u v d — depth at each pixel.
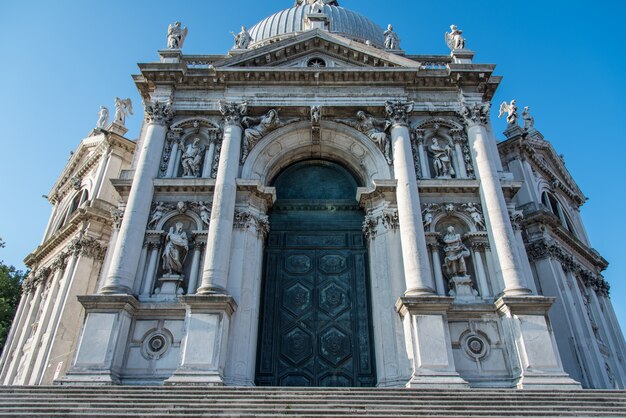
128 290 16.52
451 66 21.72
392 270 17.61
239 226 18.47
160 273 17.72
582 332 24.20
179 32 23.69
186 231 18.59
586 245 32.72
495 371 15.56
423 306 15.82
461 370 15.59
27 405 11.12
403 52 24.09
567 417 11.02
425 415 10.91
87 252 25.39
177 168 20.19
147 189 18.89
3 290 40.59
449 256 17.89
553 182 32.44
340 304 18.44
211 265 16.73
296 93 21.56
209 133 20.91
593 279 30.88
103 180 27.41
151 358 15.69
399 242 18.17
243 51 23.61
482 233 18.22
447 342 15.30
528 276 17.91
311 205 20.84
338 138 21.42
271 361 17.11
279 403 11.67
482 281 17.38
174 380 14.22
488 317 16.50
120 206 19.41
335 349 17.42
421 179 19.58
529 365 14.80
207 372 14.56
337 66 22.39
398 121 20.59
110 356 14.96
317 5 25.98
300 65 22.69
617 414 11.21
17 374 26.14
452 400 12.20
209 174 19.88
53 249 29.67
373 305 17.81
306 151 21.89
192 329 15.34
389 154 20.36
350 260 19.48
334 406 11.61
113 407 11.38
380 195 19.41
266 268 19.20
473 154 20.12
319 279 19.03
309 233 20.16
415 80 21.80
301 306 18.38
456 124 21.14
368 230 19.28
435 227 18.83
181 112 21.34
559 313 24.41
